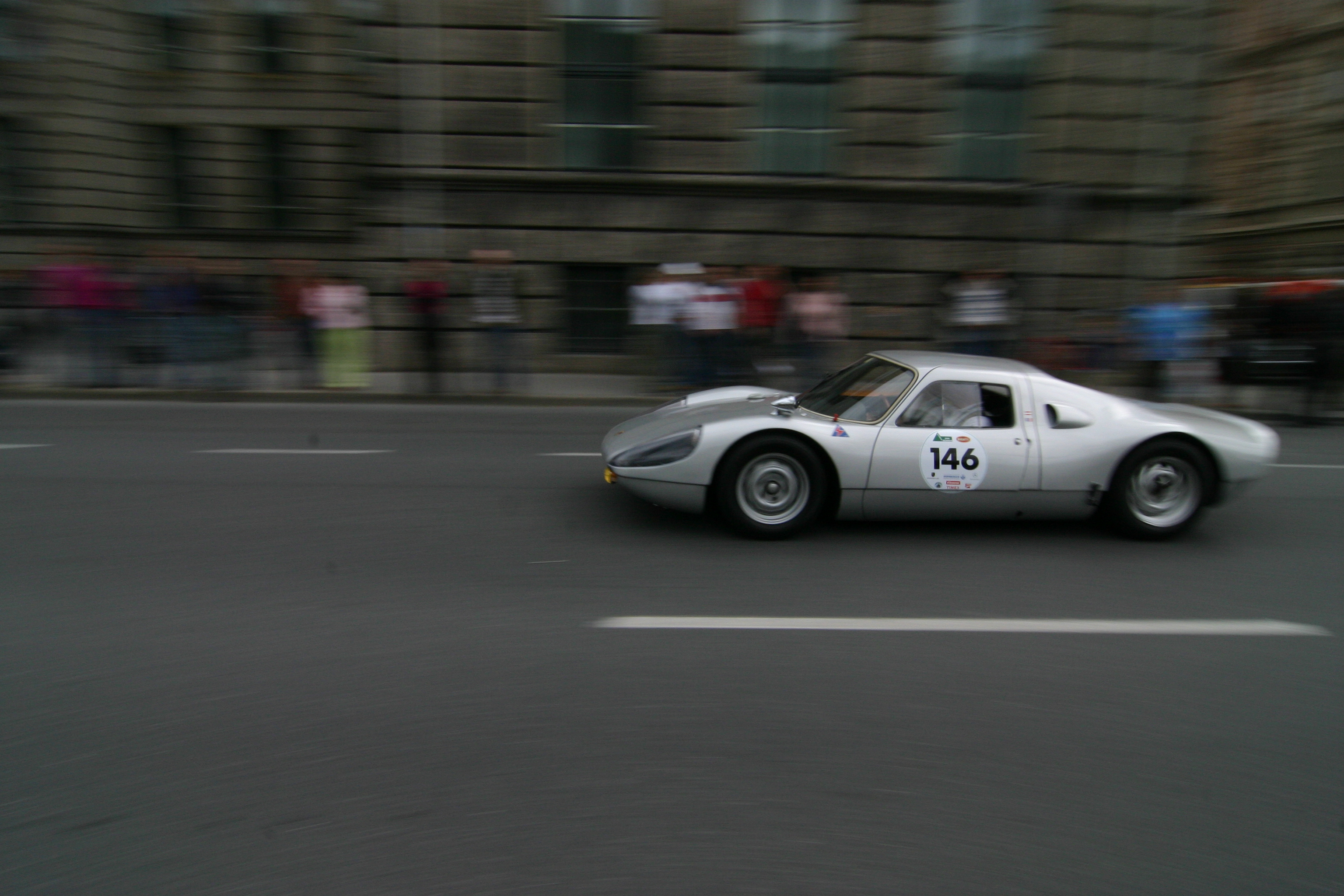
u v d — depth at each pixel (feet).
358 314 39.81
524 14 44.52
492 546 17.63
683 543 17.93
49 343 38.75
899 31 45.60
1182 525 18.81
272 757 9.88
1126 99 46.60
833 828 8.94
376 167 45.37
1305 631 14.19
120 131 67.10
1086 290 48.11
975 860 8.52
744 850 8.58
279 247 68.95
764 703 11.35
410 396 39.06
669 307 38.45
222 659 12.28
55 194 66.49
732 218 46.91
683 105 45.91
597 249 46.88
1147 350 39.60
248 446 27.81
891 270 47.73
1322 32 79.15
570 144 46.09
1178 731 10.93
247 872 8.08
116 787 9.29
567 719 10.84
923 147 46.65
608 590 15.20
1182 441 18.63
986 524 19.97
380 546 17.51
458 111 45.21
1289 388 36.91
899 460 17.87
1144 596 15.65
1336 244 77.10
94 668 11.94
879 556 17.44
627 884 8.07
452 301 46.85
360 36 44.80
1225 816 9.29
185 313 38.78
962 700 11.56
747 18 45.24
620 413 36.91
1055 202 46.29
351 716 10.78
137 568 16.03
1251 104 88.63
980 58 46.03
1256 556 18.25
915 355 19.98
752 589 15.40
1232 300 42.22
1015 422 18.35
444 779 9.56
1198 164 47.57
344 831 8.68
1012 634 13.73
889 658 12.74
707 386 38.73
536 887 8.00
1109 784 9.79
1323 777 10.04
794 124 46.39
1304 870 8.50
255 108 68.33
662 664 12.39
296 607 14.21
